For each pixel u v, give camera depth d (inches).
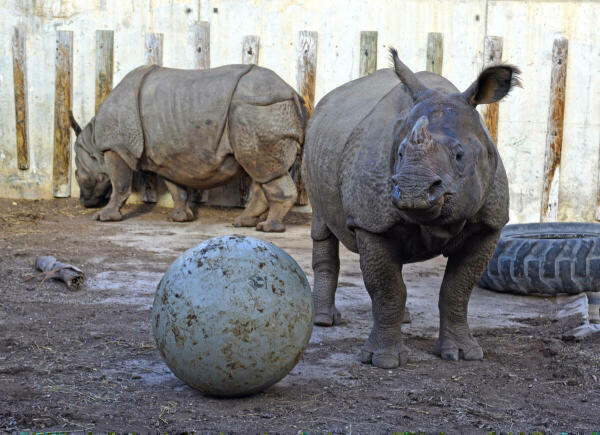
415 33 909.8
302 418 297.1
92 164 897.5
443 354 381.7
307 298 323.0
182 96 817.5
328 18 922.1
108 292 523.5
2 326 430.6
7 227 776.9
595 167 880.9
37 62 971.9
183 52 948.6
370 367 366.9
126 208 938.7
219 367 303.3
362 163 347.9
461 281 374.0
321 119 426.6
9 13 967.6
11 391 323.0
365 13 916.6
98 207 936.9
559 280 524.4
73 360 371.2
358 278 595.2
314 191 422.0
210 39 945.5
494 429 288.4
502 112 892.6
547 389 337.1
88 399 315.6
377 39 914.7
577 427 291.3
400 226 339.3
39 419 290.2
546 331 439.5
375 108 366.9
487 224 347.6
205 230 815.1
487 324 458.9
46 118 977.5
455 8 901.2
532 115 888.3
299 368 364.8
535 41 884.0
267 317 306.2
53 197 979.9
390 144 339.3
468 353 380.8
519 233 637.9
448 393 329.1
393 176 280.5
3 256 607.5
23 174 981.2
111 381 340.2
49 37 967.6
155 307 317.1
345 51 922.1
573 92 881.5
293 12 927.7
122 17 954.7
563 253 525.3
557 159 879.7
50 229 779.4
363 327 447.8
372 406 312.0
